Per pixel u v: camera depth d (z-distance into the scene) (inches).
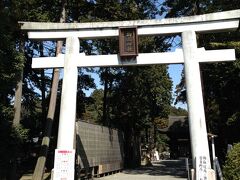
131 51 488.4
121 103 1414.9
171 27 497.4
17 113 654.5
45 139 674.2
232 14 484.1
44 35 512.7
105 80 1269.7
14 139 625.6
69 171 442.0
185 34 491.5
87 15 807.1
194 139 461.4
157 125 2090.3
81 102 1068.5
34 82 991.6
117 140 1138.0
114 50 842.2
